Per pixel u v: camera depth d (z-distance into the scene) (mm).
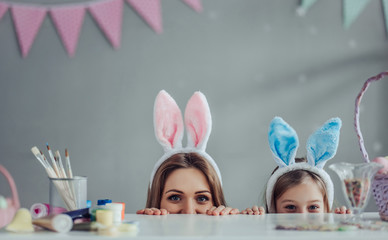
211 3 2338
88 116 2275
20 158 2238
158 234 637
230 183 2273
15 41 2266
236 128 2305
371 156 2324
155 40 2311
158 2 2309
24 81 2266
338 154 2312
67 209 795
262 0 2354
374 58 2363
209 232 658
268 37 2348
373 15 2373
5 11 2260
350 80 2352
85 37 2287
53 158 887
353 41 2365
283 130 1237
